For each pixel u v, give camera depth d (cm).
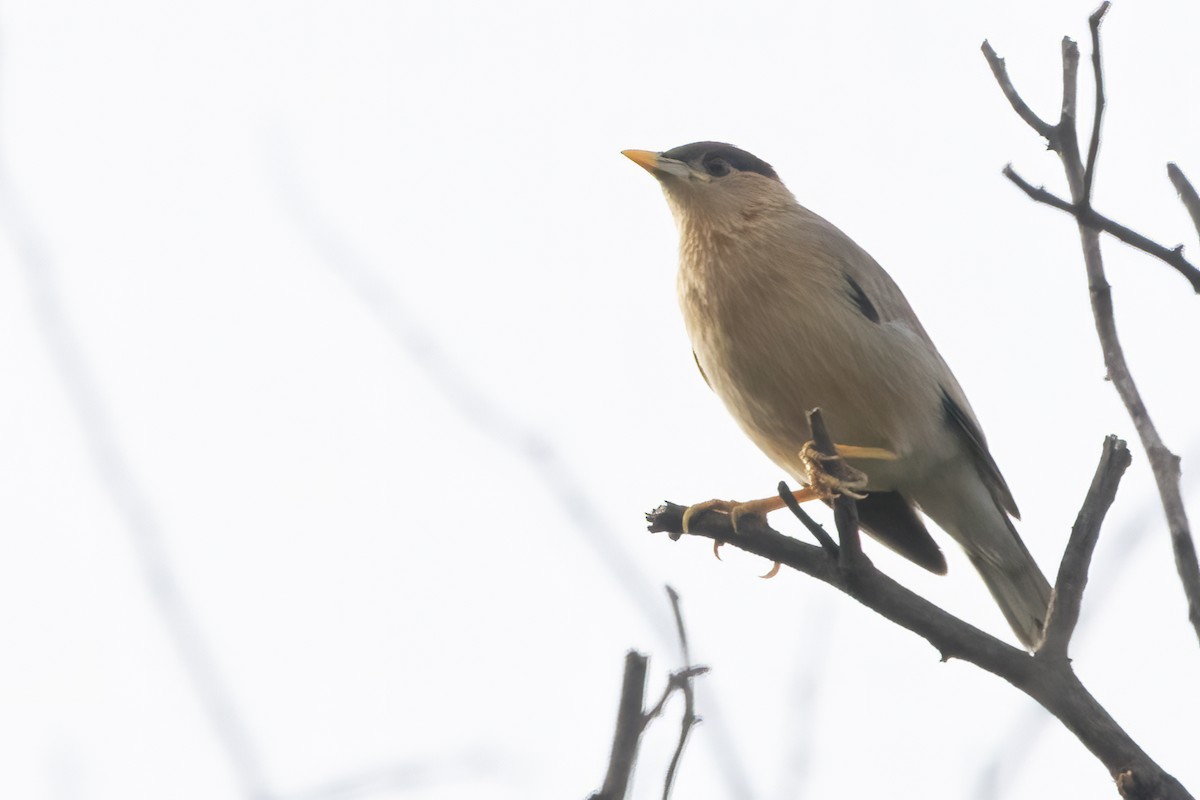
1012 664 619
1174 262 593
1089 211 600
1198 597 540
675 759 505
